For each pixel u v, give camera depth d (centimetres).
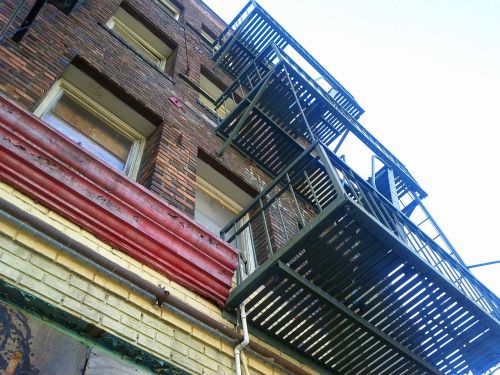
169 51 1048
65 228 360
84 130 597
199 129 766
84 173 401
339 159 532
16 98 470
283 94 887
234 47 1185
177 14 1302
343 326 439
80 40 664
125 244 391
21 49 534
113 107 655
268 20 1219
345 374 483
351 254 429
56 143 398
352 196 523
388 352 467
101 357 281
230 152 800
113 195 405
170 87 807
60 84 607
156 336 337
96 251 364
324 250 423
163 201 442
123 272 345
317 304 430
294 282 416
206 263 438
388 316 464
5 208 315
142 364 309
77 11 719
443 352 498
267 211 694
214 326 381
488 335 482
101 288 331
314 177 771
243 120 780
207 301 421
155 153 597
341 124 988
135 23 1007
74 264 328
